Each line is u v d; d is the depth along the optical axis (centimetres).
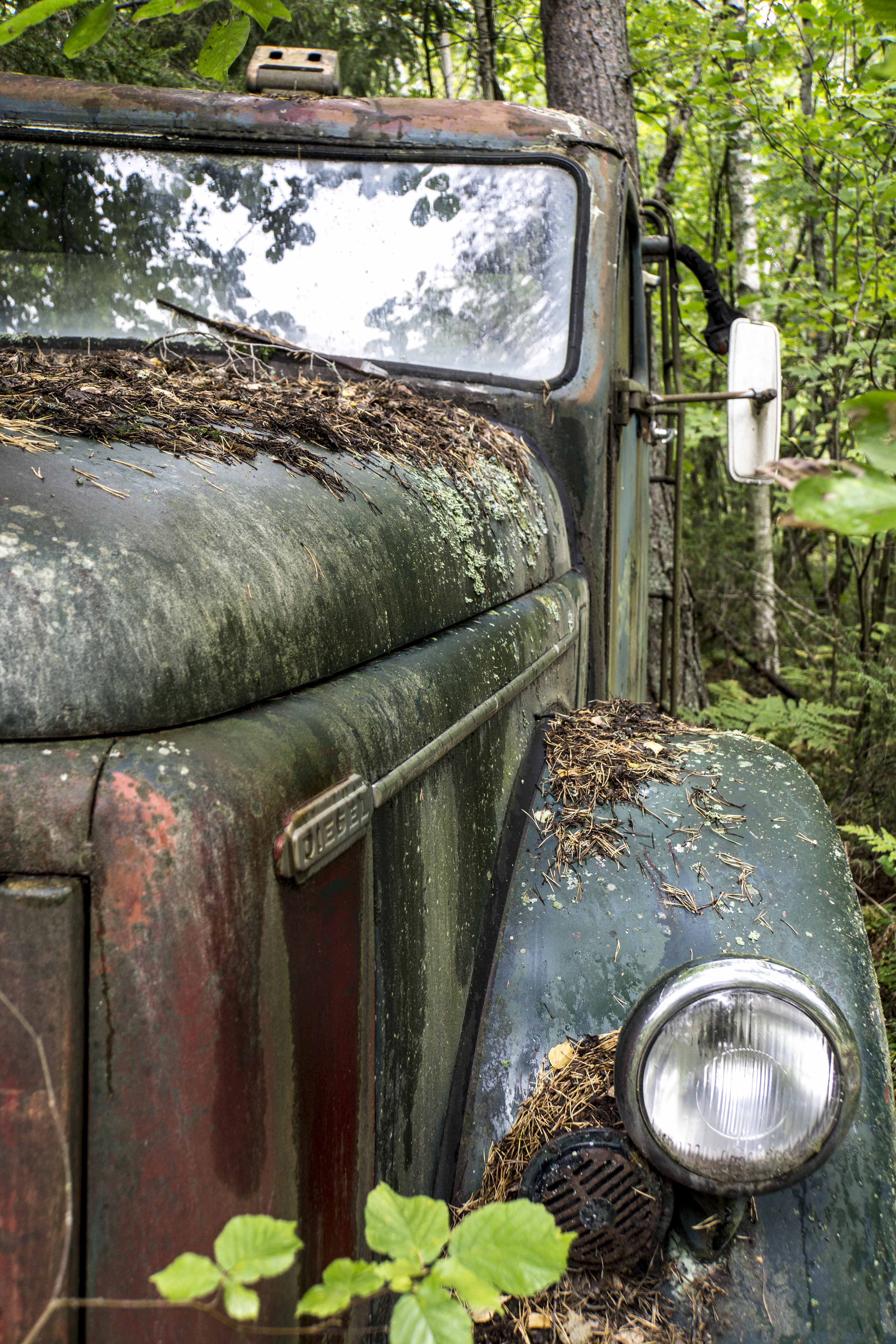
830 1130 127
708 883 170
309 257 242
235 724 97
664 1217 137
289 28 627
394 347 239
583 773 190
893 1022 303
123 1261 87
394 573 139
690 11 681
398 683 129
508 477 200
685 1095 129
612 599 263
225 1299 80
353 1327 113
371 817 113
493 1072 153
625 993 158
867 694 512
